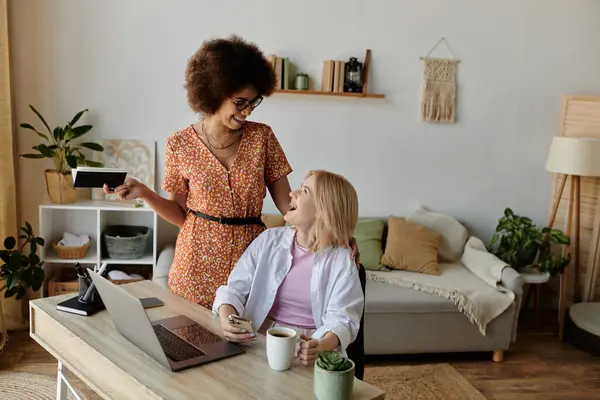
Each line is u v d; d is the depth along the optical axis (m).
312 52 4.09
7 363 3.31
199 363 1.65
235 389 1.53
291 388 1.55
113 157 3.97
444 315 3.56
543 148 4.50
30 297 3.93
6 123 3.66
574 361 3.71
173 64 3.97
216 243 2.20
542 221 4.57
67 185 3.75
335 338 1.77
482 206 4.48
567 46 4.41
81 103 3.91
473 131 4.39
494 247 4.47
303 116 4.15
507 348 3.64
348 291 1.91
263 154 2.22
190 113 4.04
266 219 3.98
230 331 1.79
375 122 4.25
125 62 3.92
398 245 3.93
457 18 4.24
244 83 2.00
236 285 2.05
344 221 1.91
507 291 3.63
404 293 3.58
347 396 1.47
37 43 3.80
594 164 3.93
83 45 3.86
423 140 4.32
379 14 4.13
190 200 2.25
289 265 2.01
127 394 1.60
